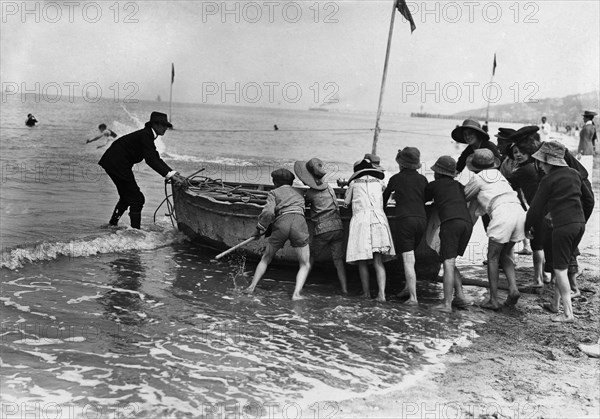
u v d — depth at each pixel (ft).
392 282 25.31
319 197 23.35
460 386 15.03
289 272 25.88
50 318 18.86
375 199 22.39
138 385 14.57
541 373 15.92
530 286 24.13
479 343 18.20
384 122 404.98
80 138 93.15
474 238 34.63
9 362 15.48
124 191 31.04
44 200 39.34
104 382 14.65
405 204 22.12
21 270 23.98
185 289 22.72
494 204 21.53
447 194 21.86
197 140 120.67
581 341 18.40
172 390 14.39
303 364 16.26
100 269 24.81
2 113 160.25
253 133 156.46
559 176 20.21
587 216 21.85
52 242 26.78
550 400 14.25
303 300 21.97
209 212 27.66
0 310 19.30
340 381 15.25
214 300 21.58
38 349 16.42
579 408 13.84
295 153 99.50
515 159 24.43
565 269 20.30
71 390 14.14
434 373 15.88
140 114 195.31
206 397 14.11
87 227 31.14
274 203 22.53
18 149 75.15
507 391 14.76
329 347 17.56
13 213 34.35
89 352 16.40
